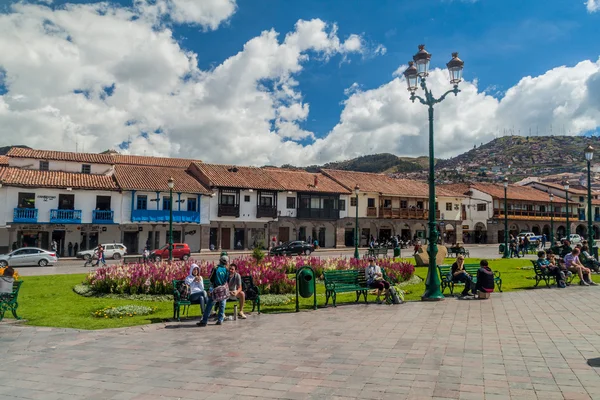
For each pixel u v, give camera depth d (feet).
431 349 26.94
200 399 19.63
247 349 27.99
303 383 21.36
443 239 215.51
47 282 68.13
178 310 38.34
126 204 140.46
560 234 255.09
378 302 45.62
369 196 192.75
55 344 29.86
